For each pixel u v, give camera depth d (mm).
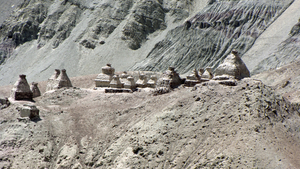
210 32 90438
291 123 21688
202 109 24016
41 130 28594
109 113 30359
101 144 25328
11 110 33219
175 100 26812
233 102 23531
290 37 75000
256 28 85875
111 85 40750
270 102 23125
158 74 65438
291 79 39062
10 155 25719
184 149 21047
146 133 23625
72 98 37531
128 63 93375
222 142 19984
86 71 92125
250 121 20984
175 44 92062
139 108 29375
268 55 72688
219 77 27750
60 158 25328
